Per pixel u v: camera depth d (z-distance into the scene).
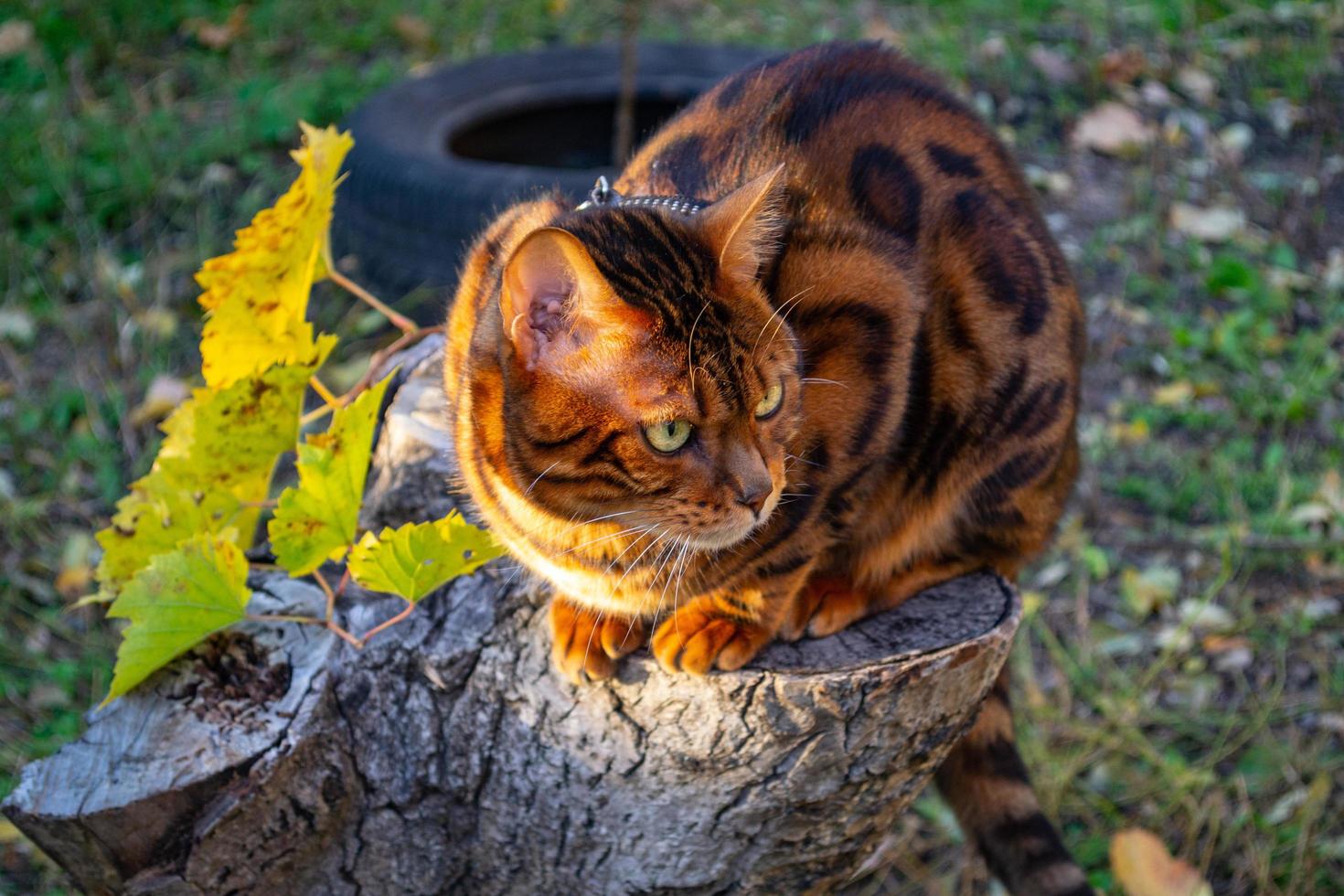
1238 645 1.12
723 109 0.82
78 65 1.85
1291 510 1.22
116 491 1.24
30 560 1.18
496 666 0.77
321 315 1.41
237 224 1.57
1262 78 1.93
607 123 1.59
